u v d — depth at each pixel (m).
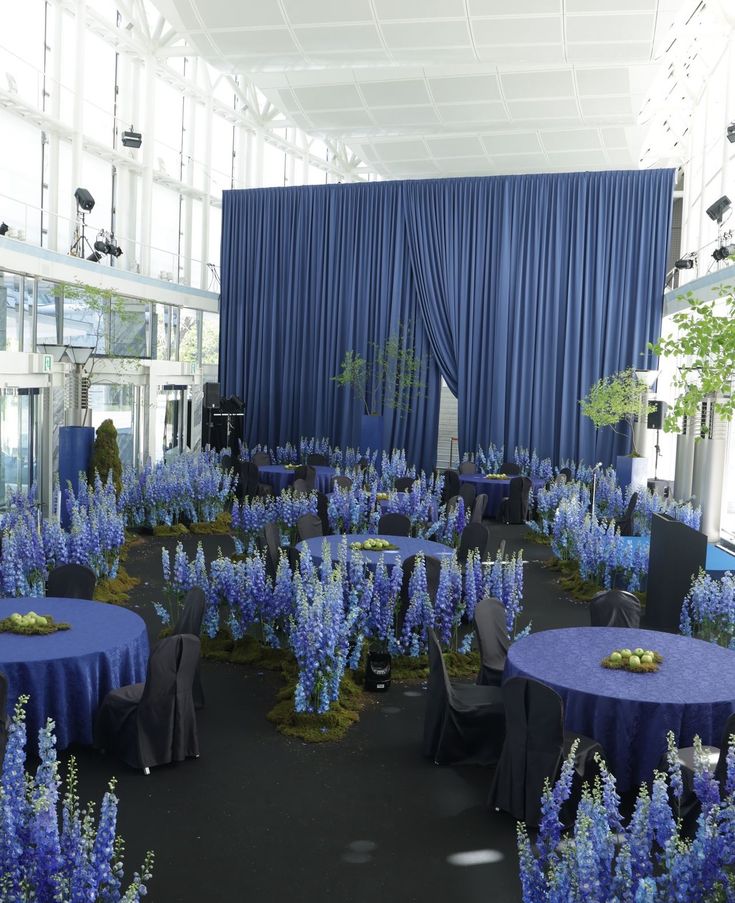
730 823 2.74
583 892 2.70
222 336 20.31
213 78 19.69
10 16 13.16
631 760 4.96
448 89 16.14
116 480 12.56
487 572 8.13
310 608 6.01
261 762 5.54
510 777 4.87
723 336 6.94
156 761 5.39
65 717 5.49
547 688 4.66
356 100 16.88
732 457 15.25
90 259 14.88
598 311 18.09
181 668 5.42
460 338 18.86
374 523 11.63
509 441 18.61
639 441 17.08
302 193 19.66
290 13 12.59
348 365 19.14
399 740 5.95
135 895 2.79
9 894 2.70
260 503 12.16
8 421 11.40
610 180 18.00
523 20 12.43
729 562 9.51
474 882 4.25
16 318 12.38
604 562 10.15
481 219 18.67
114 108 16.52
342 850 4.51
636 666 5.39
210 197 19.72
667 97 18.80
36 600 6.80
